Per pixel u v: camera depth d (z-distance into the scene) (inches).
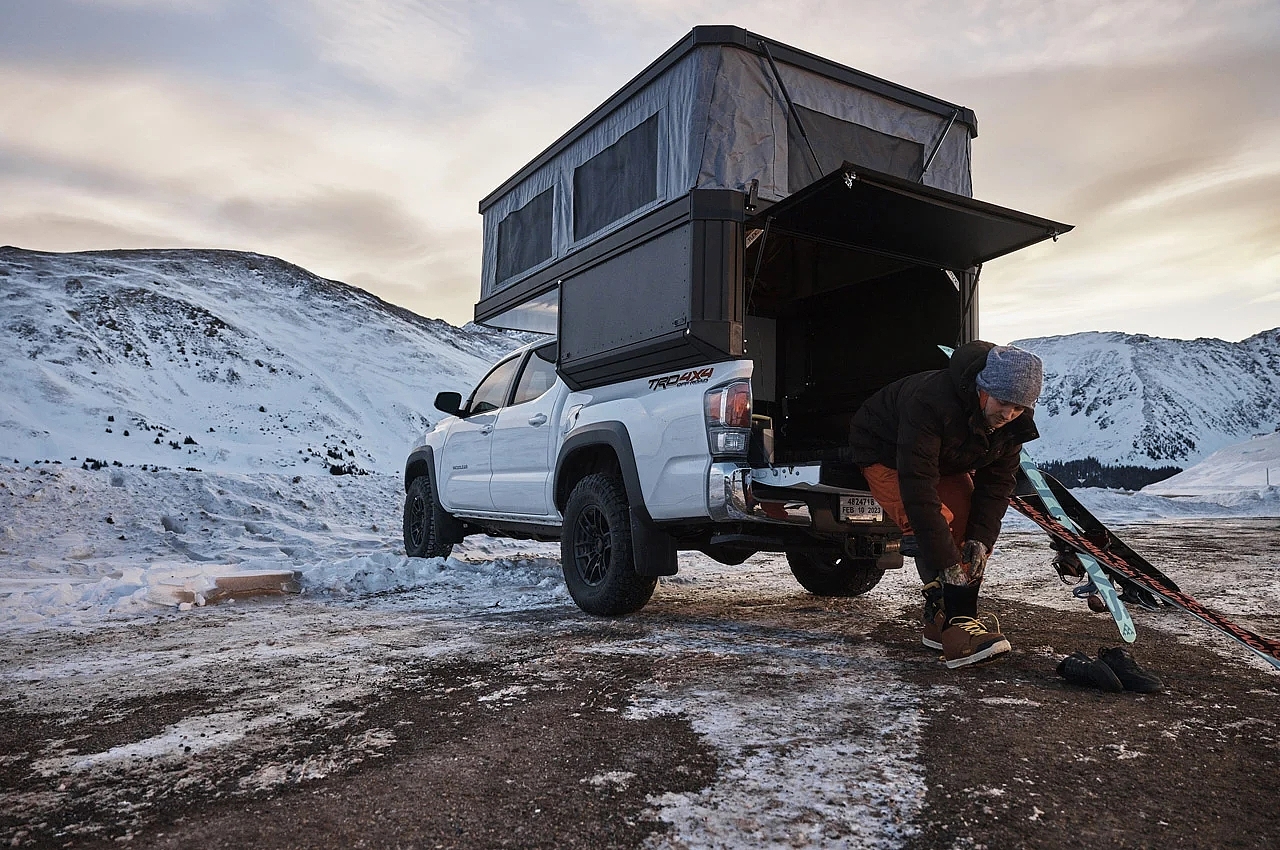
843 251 224.5
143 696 108.6
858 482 136.4
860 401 228.5
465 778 74.2
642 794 69.4
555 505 193.2
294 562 280.7
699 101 164.9
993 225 175.2
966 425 110.1
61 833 64.1
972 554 112.6
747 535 151.7
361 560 243.4
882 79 189.8
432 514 265.4
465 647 137.9
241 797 70.9
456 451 249.4
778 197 168.6
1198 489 1700.3
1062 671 107.7
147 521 340.8
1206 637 139.6
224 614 185.3
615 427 170.4
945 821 62.8
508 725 90.7
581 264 194.1
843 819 63.4
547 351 217.8
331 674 119.3
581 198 201.6
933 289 208.1
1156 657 122.3
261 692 109.1
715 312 152.9
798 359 250.2
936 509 111.3
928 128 199.8
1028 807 65.4
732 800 67.6
